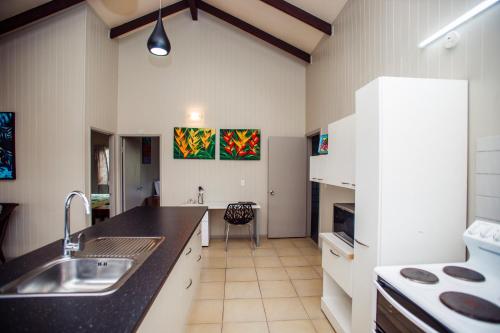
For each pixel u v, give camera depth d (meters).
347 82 2.85
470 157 1.36
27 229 3.18
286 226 4.39
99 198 4.43
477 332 0.75
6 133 3.17
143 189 5.51
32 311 0.76
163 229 1.76
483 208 1.27
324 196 3.62
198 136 4.31
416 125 1.35
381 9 2.16
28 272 1.07
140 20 3.82
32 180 3.18
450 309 0.86
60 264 1.21
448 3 1.46
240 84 4.43
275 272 2.97
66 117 3.18
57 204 3.17
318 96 3.86
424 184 1.36
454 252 1.38
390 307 1.10
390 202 1.35
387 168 1.34
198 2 4.05
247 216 3.84
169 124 4.29
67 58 3.18
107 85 3.80
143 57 4.23
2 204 3.06
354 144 1.88
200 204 4.19
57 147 3.18
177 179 4.31
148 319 0.93
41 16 2.98
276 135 4.49
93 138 4.71
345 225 2.00
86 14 3.20
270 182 4.37
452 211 1.37
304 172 4.43
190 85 4.33
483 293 0.96
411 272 1.14
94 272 1.26
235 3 3.71
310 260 3.35
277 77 4.49
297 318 2.09
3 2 2.81
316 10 3.19
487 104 1.25
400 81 1.35
